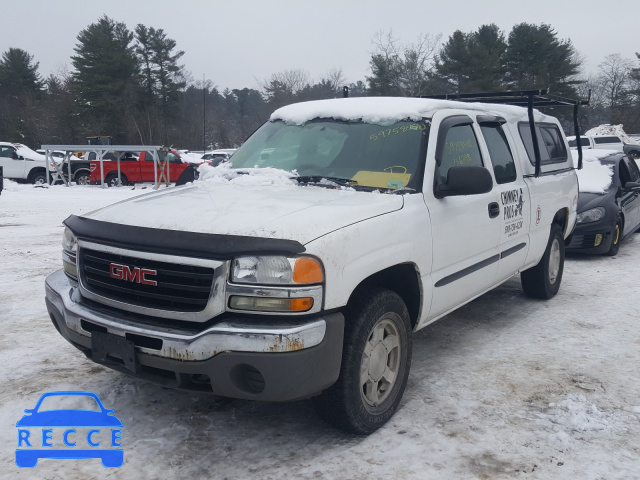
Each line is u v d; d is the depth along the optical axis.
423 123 4.15
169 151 25.17
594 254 9.07
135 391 3.97
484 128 4.93
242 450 3.26
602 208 8.65
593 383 4.20
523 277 6.32
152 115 57.66
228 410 3.73
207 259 2.90
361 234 3.21
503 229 4.84
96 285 3.29
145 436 3.39
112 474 3.01
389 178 3.92
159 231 3.06
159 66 60.75
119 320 3.12
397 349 3.62
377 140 4.18
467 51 44.53
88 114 55.53
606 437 3.44
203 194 3.71
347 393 3.19
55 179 24.58
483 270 4.60
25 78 68.12
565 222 6.61
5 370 4.29
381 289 3.42
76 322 3.29
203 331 2.90
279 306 2.86
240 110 79.44
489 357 4.72
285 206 3.33
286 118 4.80
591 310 6.07
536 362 4.61
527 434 3.46
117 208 3.56
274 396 2.88
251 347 2.81
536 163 5.51
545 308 6.15
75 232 3.39
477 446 3.32
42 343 4.86
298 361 2.85
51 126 58.41
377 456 3.21
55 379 4.14
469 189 3.75
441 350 4.88
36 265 7.77
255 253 2.86
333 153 4.23
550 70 50.56
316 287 2.91
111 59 55.72
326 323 2.97
